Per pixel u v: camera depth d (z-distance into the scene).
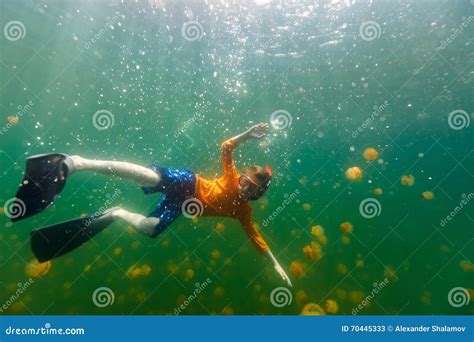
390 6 4.02
